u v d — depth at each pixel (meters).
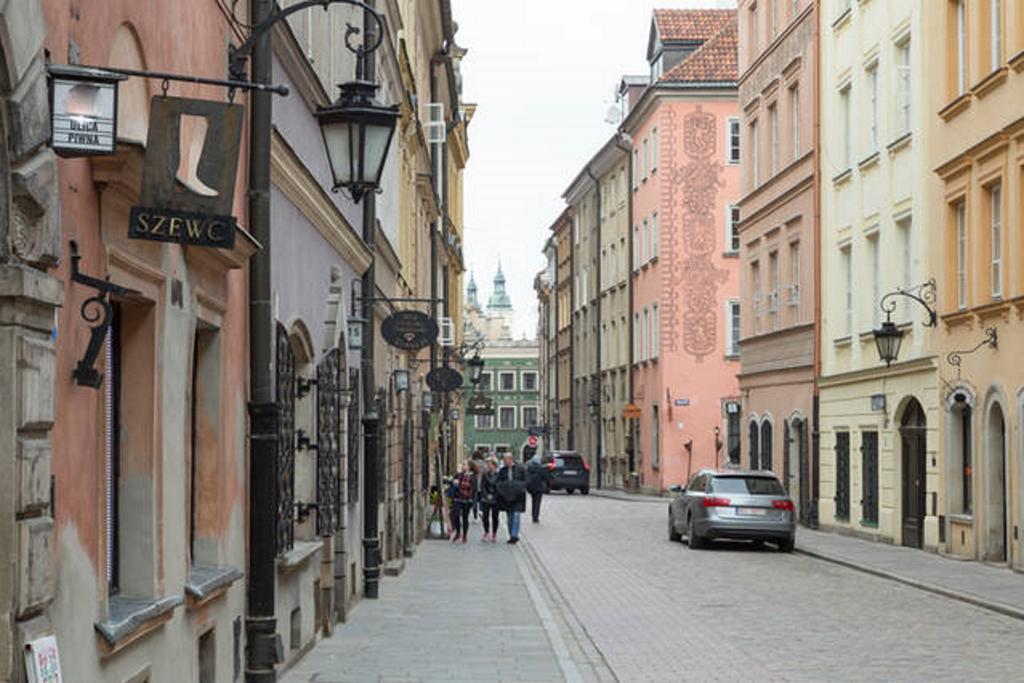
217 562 10.05
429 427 39.16
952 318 26.56
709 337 58.94
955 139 26.83
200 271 9.37
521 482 33.44
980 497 25.30
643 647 15.28
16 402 5.62
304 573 14.11
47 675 5.60
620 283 69.38
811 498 36.62
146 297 7.98
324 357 15.34
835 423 34.88
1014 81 23.83
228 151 6.79
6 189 5.51
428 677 12.99
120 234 7.41
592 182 77.50
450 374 33.72
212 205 6.80
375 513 20.23
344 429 16.92
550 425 98.44
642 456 63.88
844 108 34.66
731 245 59.00
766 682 12.78
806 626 17.11
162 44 8.40
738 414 51.88
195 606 9.09
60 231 6.21
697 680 12.94
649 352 62.28
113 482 8.08
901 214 30.00
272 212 12.08
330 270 16.23
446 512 42.78
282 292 12.61
